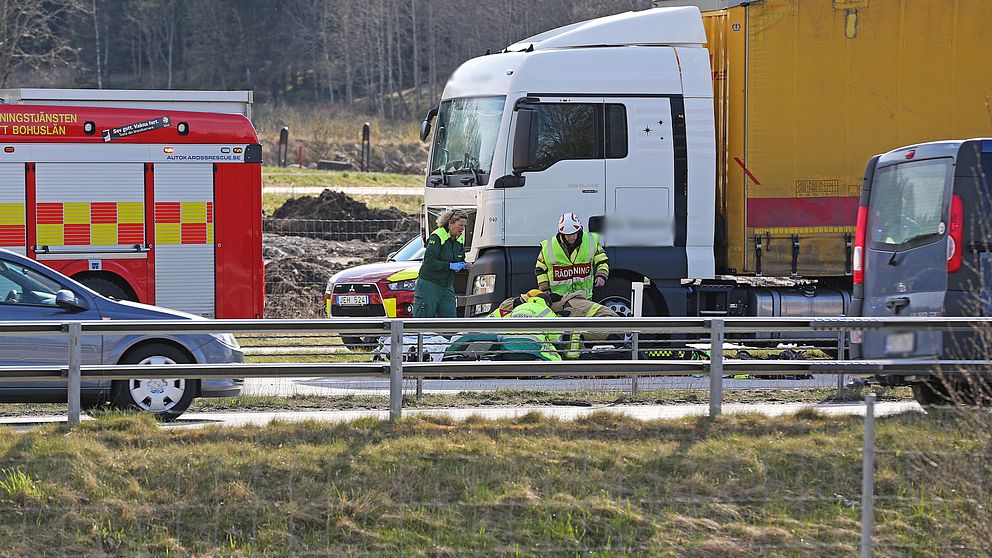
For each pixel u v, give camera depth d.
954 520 28.61
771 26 54.56
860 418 36.41
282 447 32.88
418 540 28.28
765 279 58.31
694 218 54.53
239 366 37.19
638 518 28.97
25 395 39.94
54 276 41.75
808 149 54.94
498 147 53.12
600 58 53.97
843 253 55.25
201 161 60.25
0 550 27.78
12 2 192.12
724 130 55.91
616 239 53.94
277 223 119.12
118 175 59.06
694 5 58.00
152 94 61.41
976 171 36.78
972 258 36.56
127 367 36.53
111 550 28.19
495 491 30.16
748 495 30.28
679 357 52.81
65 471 30.86
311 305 78.69
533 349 46.72
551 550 27.75
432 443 33.00
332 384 49.62
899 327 35.78
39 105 58.19
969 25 54.81
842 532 28.39
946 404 38.88
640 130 54.03
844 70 54.75
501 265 53.06
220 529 28.88
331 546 28.20
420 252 67.81
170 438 33.97
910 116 55.03
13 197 57.59
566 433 34.56
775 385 48.72
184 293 60.25
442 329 37.12
